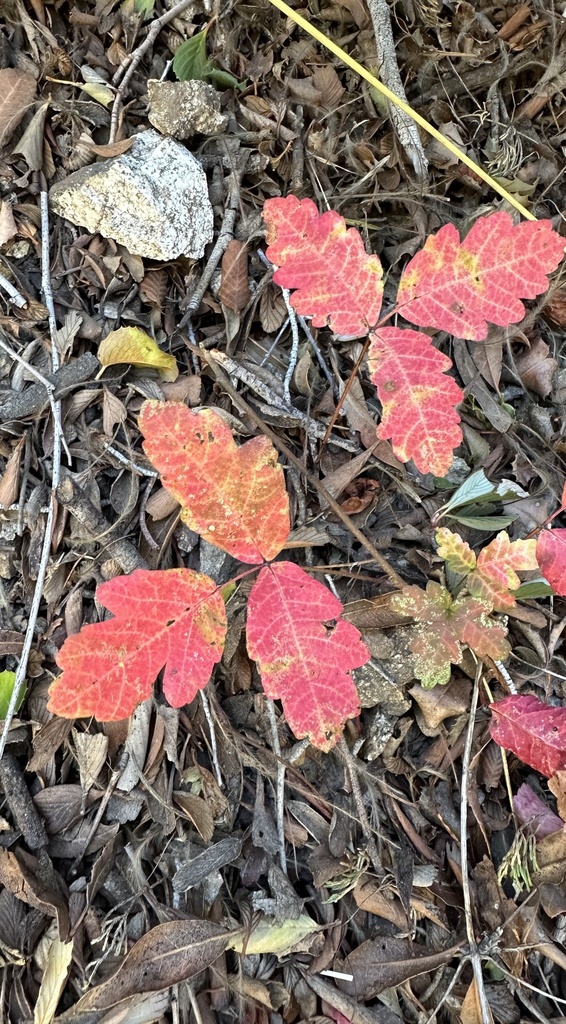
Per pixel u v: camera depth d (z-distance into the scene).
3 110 0.32
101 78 0.33
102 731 0.30
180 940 0.28
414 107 0.38
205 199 0.33
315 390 0.34
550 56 0.38
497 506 0.34
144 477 0.32
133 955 0.27
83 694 0.22
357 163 0.36
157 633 0.23
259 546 0.24
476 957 0.29
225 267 0.33
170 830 0.30
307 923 0.30
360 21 0.36
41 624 0.30
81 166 0.32
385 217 0.37
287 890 0.30
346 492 0.33
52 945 0.28
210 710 0.30
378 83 0.28
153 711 0.30
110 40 0.34
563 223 0.38
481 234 0.24
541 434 0.35
